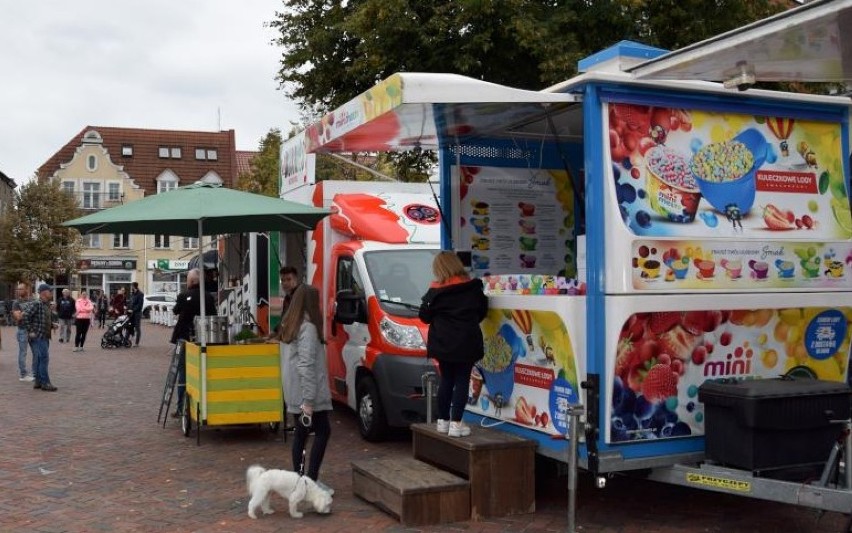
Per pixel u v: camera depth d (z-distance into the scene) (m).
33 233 47.88
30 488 6.97
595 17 12.25
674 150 5.64
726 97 5.83
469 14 11.91
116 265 57.72
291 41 15.05
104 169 58.72
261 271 12.56
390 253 9.18
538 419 5.94
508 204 7.51
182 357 9.81
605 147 5.45
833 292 6.00
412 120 6.16
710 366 5.64
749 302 5.68
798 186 6.04
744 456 5.12
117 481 7.23
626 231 5.38
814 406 5.18
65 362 18.58
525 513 5.98
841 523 5.79
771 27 4.59
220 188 8.85
